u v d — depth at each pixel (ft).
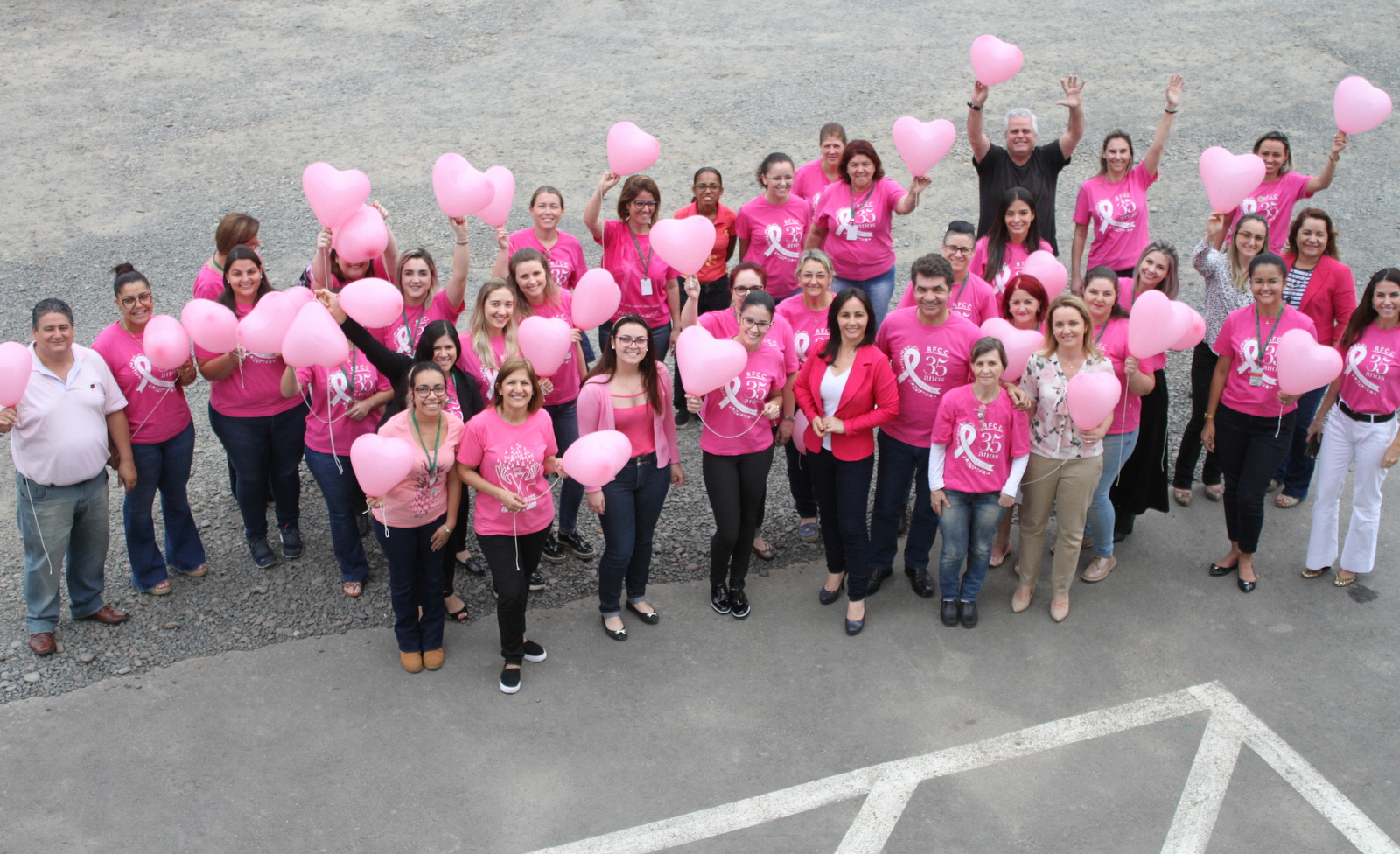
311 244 35.83
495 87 49.26
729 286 27.89
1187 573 22.02
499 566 18.10
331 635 20.15
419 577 18.80
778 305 21.86
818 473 20.16
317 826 16.11
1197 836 16.03
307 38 55.42
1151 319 18.49
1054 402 19.24
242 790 16.70
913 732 18.02
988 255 23.41
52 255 35.17
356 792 16.72
